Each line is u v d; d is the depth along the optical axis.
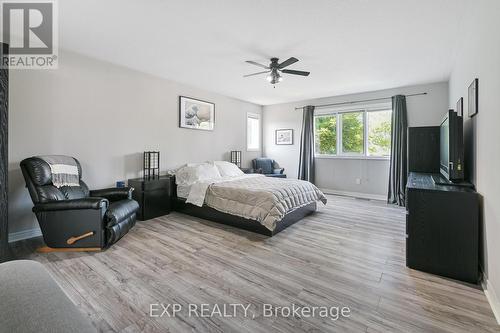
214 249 2.72
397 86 5.01
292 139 6.62
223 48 3.22
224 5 2.28
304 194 3.86
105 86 3.71
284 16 2.46
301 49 3.24
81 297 1.82
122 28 2.71
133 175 4.11
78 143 3.44
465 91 2.81
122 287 1.96
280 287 1.98
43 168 2.68
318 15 2.44
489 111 1.86
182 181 4.28
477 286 1.99
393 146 5.05
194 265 2.34
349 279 2.10
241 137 6.39
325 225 3.60
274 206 3.09
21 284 0.78
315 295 1.87
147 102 4.28
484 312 1.67
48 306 0.69
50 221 2.60
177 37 2.92
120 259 2.45
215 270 2.25
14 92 2.90
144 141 4.26
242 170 5.82
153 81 4.37
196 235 3.16
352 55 3.42
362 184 5.68
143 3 2.24
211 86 5.07
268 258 2.50
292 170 6.65
